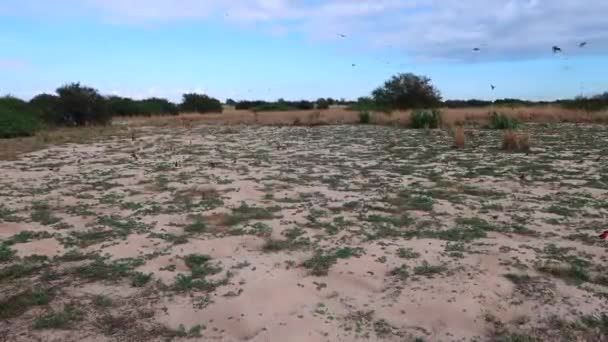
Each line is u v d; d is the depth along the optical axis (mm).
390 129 24906
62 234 6453
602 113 28406
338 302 4395
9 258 5559
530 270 4949
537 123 26234
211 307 4332
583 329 3889
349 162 12680
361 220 6949
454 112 32562
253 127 28891
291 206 7781
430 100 42844
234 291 4617
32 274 5164
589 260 5219
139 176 10688
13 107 26672
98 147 17312
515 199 8094
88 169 11852
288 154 14562
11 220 7109
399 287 4633
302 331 3912
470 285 4562
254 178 10258
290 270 5117
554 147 15016
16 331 3994
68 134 23422
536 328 3916
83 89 31625
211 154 14734
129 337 3910
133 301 4500
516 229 6395
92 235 6383
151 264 5379
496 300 4312
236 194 8688
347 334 3885
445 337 3832
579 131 20812
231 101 86688
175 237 6273
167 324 4102
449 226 6570
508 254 5355
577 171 10594
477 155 13516
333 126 28094
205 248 5844
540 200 8008
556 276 4824
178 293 4637
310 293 4559
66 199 8484
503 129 22844
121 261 5457
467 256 5352
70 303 4461
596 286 4582
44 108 29656
